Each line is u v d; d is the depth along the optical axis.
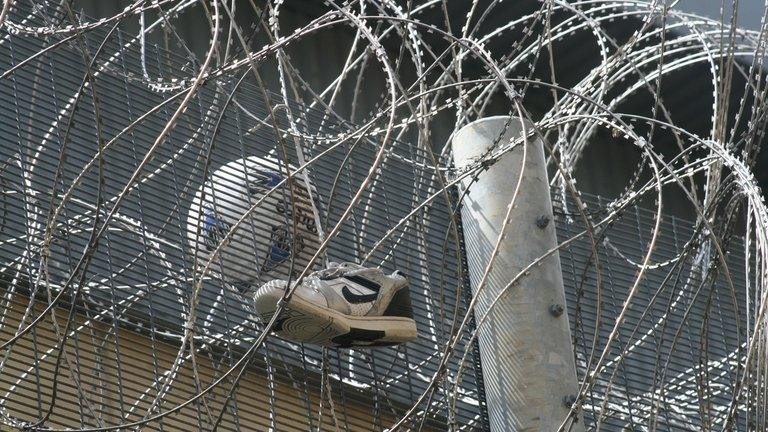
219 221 12.38
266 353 11.85
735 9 15.71
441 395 13.33
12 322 11.79
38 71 13.12
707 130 29.33
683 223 16.34
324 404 12.90
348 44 26.06
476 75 27.81
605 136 26.77
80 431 9.77
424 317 13.15
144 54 12.59
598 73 15.12
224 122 13.09
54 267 11.51
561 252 14.94
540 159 13.99
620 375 14.56
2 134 12.30
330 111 13.28
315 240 12.73
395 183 13.99
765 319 11.64
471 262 13.61
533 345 12.91
